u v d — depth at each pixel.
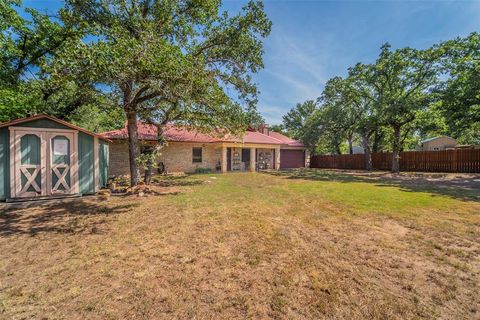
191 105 8.08
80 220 4.95
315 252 3.32
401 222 4.70
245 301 2.23
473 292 2.37
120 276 2.68
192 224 4.64
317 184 10.76
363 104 19.81
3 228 4.42
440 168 16.45
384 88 17.95
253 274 2.72
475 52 12.52
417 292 2.37
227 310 2.11
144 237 3.93
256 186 10.09
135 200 7.07
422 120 15.88
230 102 9.30
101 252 3.33
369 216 5.16
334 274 2.72
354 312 2.08
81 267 2.89
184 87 6.36
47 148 7.05
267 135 25.23
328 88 20.75
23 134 6.73
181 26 8.87
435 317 2.01
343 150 34.69
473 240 3.72
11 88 9.34
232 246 3.54
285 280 2.59
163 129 11.01
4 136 6.54
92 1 7.48
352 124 20.81
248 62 9.38
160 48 5.68
